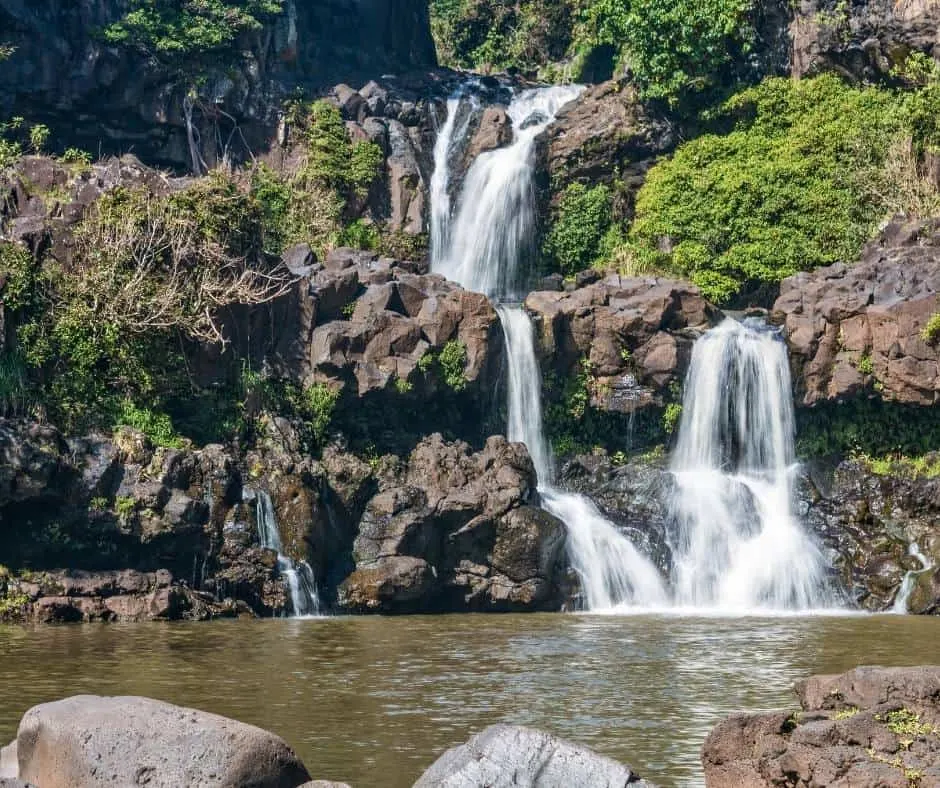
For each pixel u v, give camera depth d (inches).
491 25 2504.9
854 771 492.4
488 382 1464.1
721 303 1731.1
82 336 1269.7
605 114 1892.2
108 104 1750.7
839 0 1784.0
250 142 1829.5
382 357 1391.5
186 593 1184.2
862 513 1413.6
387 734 697.6
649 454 1534.2
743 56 1844.2
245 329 1359.5
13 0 1680.6
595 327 1518.2
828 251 1702.8
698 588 1366.9
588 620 1207.6
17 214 1330.0
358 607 1254.9
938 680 521.3
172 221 1318.9
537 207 1879.9
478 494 1307.8
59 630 1069.8
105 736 490.3
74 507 1173.7
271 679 852.6
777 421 1496.1
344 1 2135.8
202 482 1235.2
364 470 1331.2
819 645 1024.9
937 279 1462.8
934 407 1469.0
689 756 653.9
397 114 1939.0
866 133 1724.9
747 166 1761.8
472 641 1043.9
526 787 472.7
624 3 1881.2
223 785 478.6
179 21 1788.9
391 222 1829.5
